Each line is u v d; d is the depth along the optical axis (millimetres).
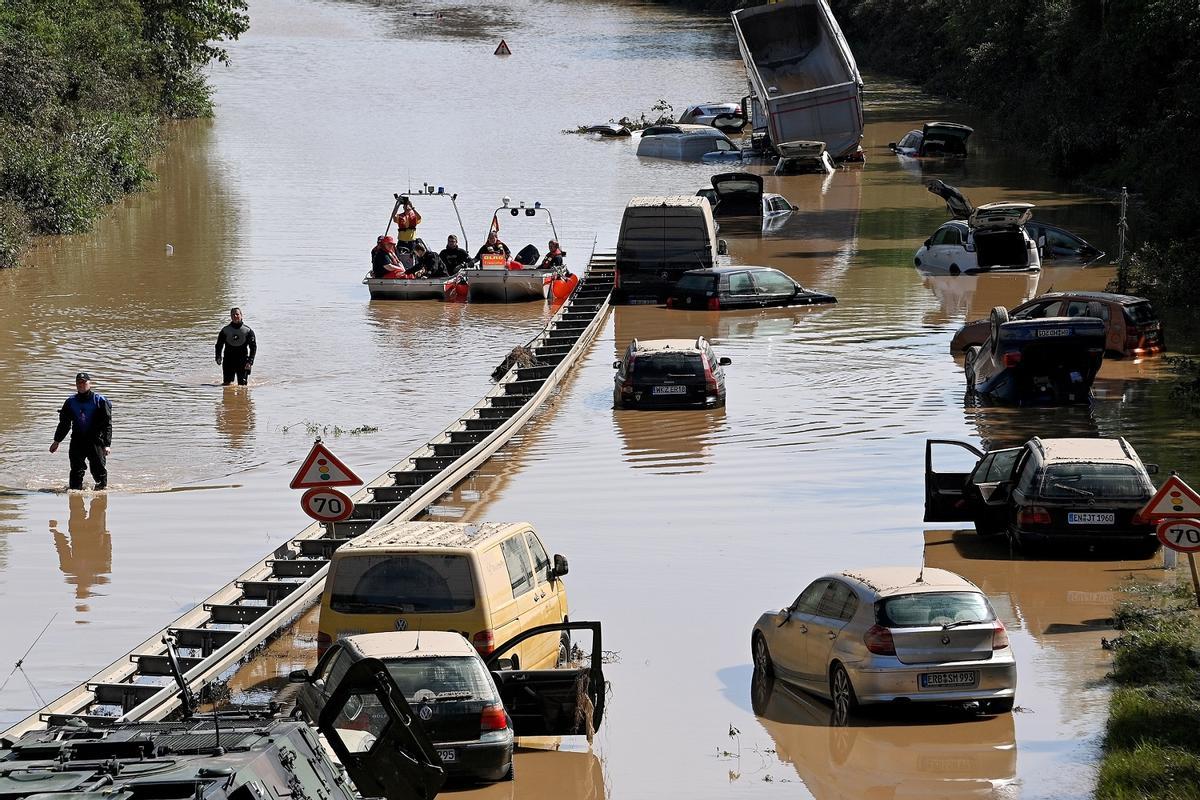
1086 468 62406
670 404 94938
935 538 66250
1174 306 125062
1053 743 43000
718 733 44969
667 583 59938
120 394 98125
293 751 27719
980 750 42719
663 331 122875
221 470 80188
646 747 43844
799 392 98688
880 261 152750
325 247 160750
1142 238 156875
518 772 42156
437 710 39438
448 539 47000
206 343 114625
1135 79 180375
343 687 34219
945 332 117812
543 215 180500
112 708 47469
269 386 101062
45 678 50438
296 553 63438
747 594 58500
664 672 50531
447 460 79875
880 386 99500
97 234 171500
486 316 129125
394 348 114625
